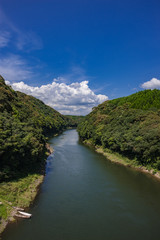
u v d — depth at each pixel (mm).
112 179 37719
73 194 30219
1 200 24312
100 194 30359
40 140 51656
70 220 22578
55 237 19297
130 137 49688
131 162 48688
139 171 43406
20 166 35781
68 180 36938
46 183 35094
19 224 21359
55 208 25484
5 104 50094
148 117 55562
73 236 19531
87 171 43188
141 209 25547
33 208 25328
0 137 31547
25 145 35750
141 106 79188
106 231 20516
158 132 41688
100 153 65125
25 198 27125
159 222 22438
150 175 40312
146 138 44062
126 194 30422
